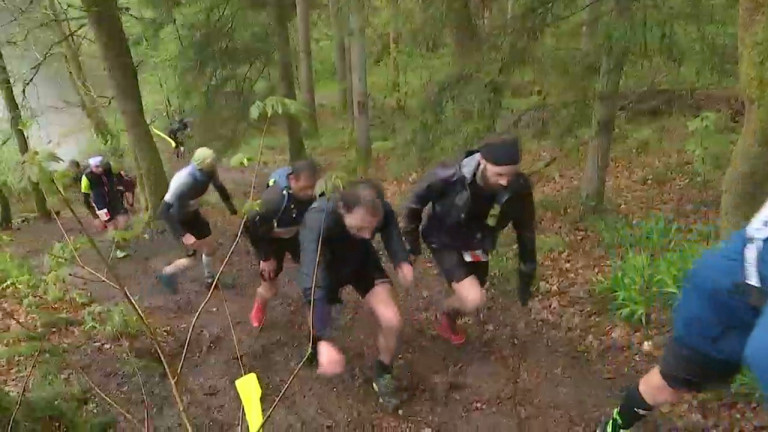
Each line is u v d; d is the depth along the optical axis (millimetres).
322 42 16297
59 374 3609
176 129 8609
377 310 3949
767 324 1713
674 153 9609
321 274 3627
